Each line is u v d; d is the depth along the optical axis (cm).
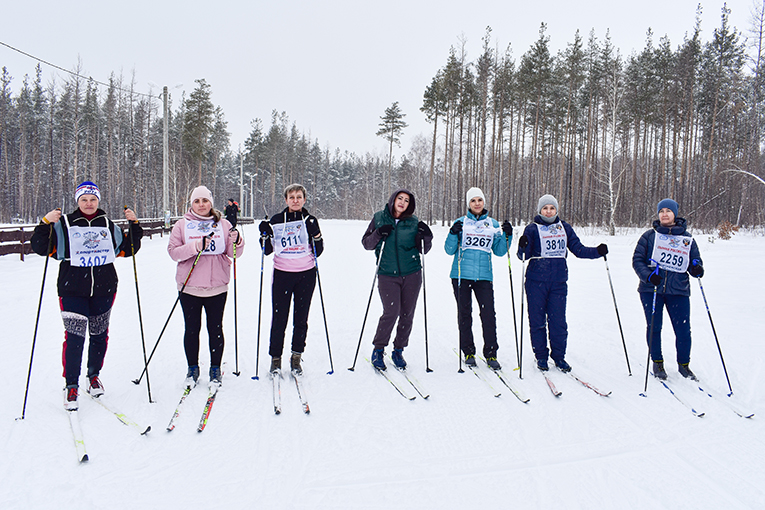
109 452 233
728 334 453
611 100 2247
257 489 204
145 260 1042
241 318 528
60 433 251
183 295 323
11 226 944
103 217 300
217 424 269
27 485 202
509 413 291
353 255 1230
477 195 376
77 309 285
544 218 373
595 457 238
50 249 281
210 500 195
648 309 356
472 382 345
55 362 365
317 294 681
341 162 7344
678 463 231
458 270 375
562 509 193
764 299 612
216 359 332
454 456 237
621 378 352
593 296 670
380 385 338
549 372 364
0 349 396
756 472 222
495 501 199
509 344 446
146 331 466
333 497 199
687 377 349
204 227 329
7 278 746
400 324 373
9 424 258
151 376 342
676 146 2423
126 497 196
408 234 363
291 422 274
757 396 314
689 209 2384
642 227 2247
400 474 220
